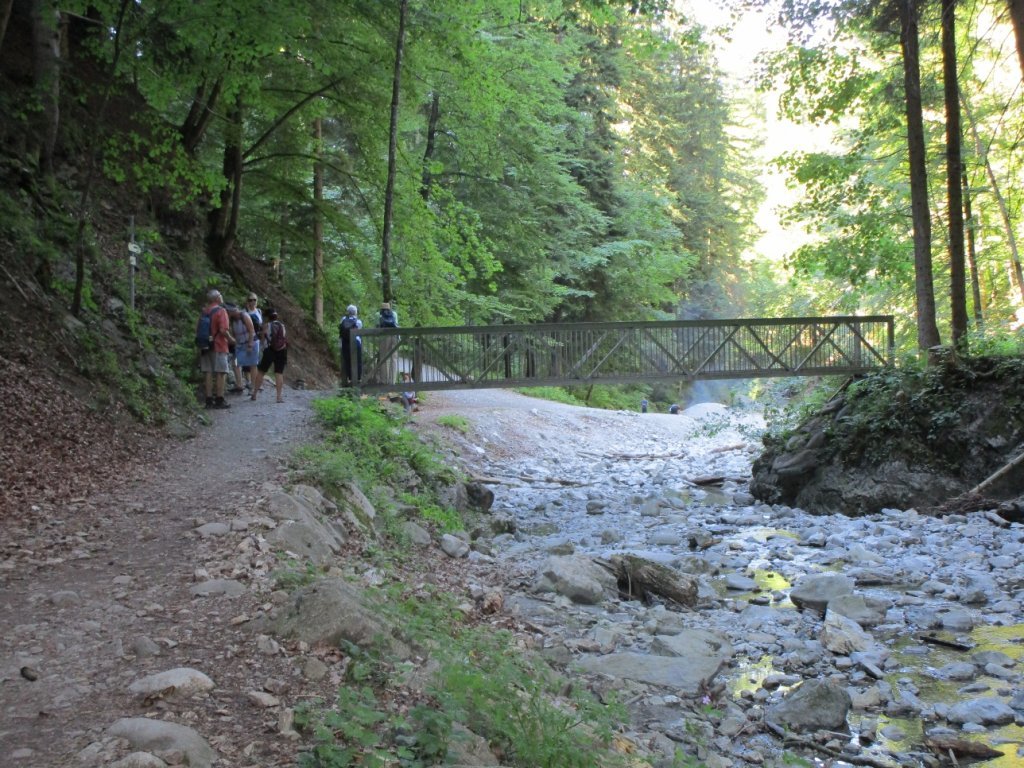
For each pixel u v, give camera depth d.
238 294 18.77
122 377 11.58
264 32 13.12
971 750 5.18
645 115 44.09
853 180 19.62
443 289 22.09
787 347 17.19
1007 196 23.20
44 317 11.05
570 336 16.52
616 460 21.91
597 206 35.47
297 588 5.72
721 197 50.91
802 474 15.30
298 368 19.45
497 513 14.33
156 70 14.42
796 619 8.05
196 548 6.52
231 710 3.98
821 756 5.24
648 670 6.43
